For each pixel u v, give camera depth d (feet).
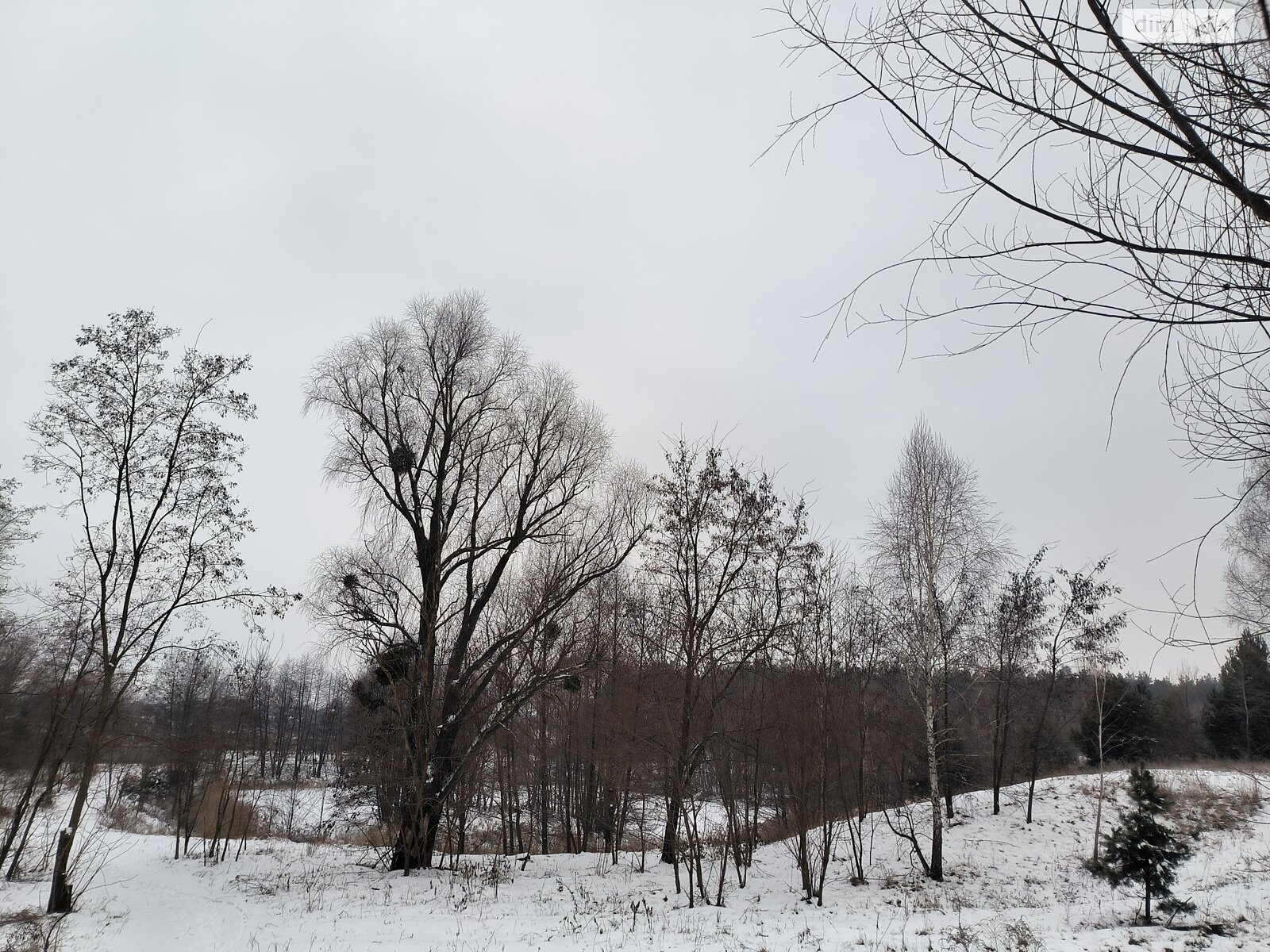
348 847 96.07
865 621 71.82
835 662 67.82
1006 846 79.87
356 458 77.87
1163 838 48.93
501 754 95.04
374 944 43.34
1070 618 91.35
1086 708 110.11
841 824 71.00
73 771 67.92
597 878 67.62
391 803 80.64
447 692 75.87
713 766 69.72
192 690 94.27
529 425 81.82
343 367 78.48
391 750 78.28
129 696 63.05
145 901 59.67
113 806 127.65
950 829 86.28
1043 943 38.93
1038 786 101.86
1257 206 8.94
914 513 73.82
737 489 77.71
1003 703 95.30
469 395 81.56
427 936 45.01
